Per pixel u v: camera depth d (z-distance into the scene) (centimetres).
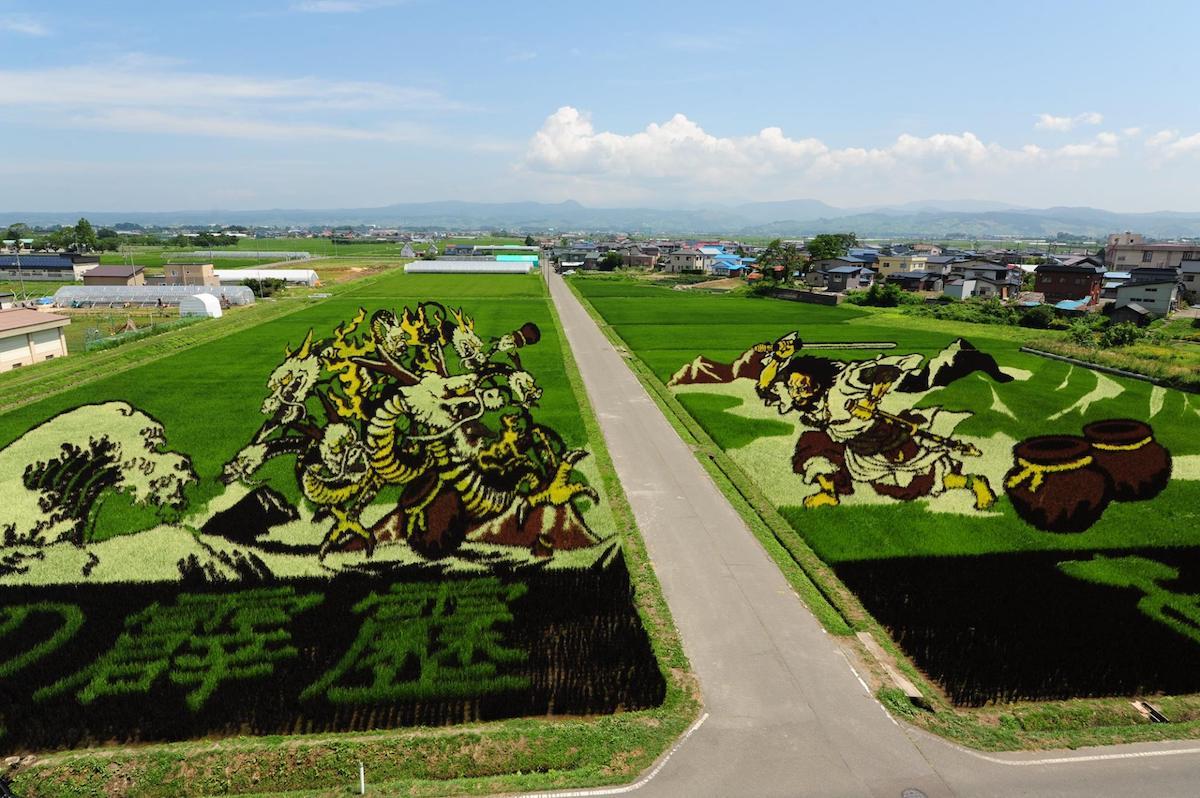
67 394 3925
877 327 6800
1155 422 3588
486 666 1631
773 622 1822
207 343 5638
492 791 1295
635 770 1341
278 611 1827
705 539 2270
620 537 2252
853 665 1656
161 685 1573
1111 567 2130
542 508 2184
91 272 9562
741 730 1443
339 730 1458
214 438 3164
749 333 6325
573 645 1717
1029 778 1334
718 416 3628
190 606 1848
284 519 2166
